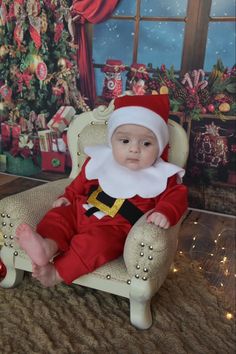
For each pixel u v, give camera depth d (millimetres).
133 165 1526
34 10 2871
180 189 1517
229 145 2633
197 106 2645
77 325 1478
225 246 2271
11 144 3281
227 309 1668
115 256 1468
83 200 1624
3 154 3338
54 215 1517
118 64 2773
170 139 1713
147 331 1486
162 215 1366
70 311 1560
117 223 1512
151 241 1317
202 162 2742
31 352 1328
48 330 1441
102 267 1447
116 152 1540
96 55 2814
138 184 1535
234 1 2387
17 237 1368
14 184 3102
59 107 3021
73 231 1532
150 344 1415
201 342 1453
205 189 2785
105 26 2730
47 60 2947
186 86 2641
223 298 1749
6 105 3197
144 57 2697
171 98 2697
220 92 2561
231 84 2518
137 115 1481
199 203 2826
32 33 2932
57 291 1684
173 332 1488
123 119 1498
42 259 1347
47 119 3082
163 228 1359
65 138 3051
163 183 1528
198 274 1921
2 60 3094
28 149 3225
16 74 3082
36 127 3141
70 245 1456
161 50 2639
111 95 2854
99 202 1566
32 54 2980
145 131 1487
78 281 1491
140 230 1337
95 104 2916
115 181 1565
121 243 1488
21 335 1403
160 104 1547
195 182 2803
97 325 1493
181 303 1675
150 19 2607
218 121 2619
